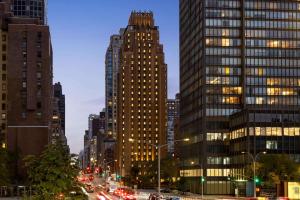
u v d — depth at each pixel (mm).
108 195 149000
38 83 195000
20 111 193125
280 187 136375
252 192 183875
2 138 188625
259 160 164750
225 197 173125
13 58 194750
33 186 50531
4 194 146750
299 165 168000
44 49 196375
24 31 195750
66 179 50219
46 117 194625
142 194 160750
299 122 191750
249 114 190875
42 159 49906
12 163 180000
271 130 190500
